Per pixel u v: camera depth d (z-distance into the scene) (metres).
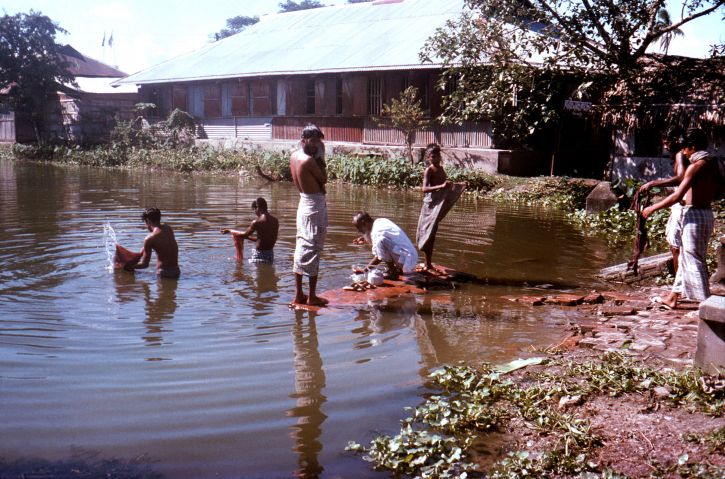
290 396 4.64
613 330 6.05
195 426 4.16
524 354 5.50
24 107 37.06
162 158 28.83
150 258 8.54
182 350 5.53
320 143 6.84
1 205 15.05
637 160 18.52
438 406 4.34
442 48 16.59
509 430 4.11
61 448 3.85
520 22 16.05
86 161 30.92
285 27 34.75
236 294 7.37
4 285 7.53
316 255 6.91
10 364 5.13
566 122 22.42
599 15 15.00
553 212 15.20
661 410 4.18
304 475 3.61
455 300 7.30
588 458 3.67
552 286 8.05
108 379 4.88
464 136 22.92
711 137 16.22
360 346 5.72
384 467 3.71
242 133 30.97
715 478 3.31
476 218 14.00
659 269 8.21
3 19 34.94
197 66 33.09
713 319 4.55
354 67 24.91
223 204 15.66
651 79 17.17
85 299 7.04
